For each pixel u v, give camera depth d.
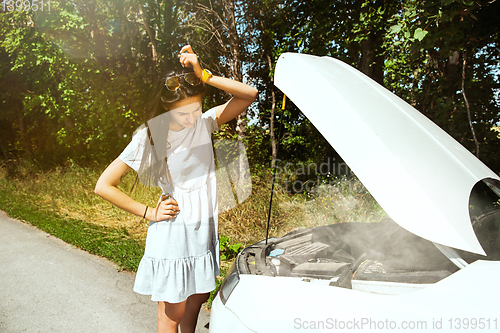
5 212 6.90
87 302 3.18
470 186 1.36
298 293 1.33
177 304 1.71
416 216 1.17
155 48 8.93
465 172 1.42
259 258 1.89
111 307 3.08
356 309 1.18
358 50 6.68
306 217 5.05
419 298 1.13
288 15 6.89
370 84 1.81
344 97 1.51
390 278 1.42
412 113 1.74
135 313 2.99
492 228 1.61
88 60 8.80
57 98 10.22
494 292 1.06
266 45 7.65
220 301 1.59
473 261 1.29
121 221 5.74
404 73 7.72
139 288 1.67
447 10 3.85
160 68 9.02
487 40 5.56
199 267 1.70
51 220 5.93
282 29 6.93
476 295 1.07
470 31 4.95
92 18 8.96
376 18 5.67
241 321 1.37
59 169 9.35
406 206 1.19
